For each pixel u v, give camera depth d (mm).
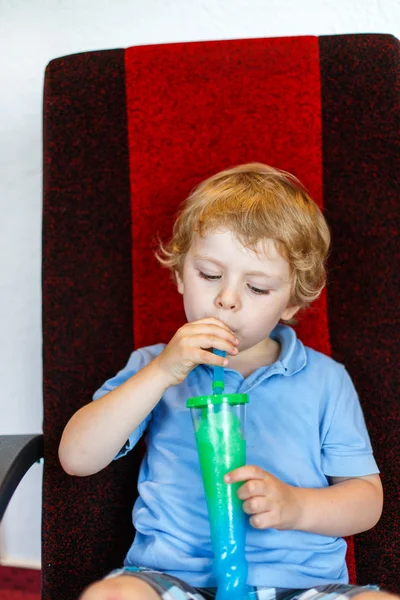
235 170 1193
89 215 1231
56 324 1214
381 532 1147
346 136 1228
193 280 1072
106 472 1183
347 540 1152
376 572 1139
